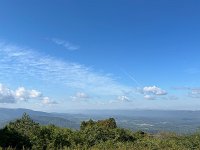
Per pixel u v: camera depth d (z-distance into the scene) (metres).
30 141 18.59
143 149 18.52
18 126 19.31
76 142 19.81
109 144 19.66
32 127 19.47
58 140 19.41
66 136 19.94
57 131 19.98
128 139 21.91
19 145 18.31
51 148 18.47
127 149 18.53
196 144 19.22
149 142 19.89
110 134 21.44
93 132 21.03
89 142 20.22
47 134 19.41
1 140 17.94
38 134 19.14
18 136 18.62
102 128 21.81
